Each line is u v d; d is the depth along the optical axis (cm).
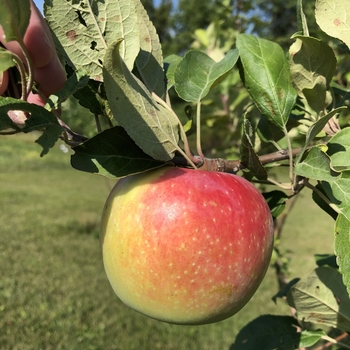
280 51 19
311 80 18
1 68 11
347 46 18
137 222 14
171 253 14
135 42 15
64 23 14
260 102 18
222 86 48
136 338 57
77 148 14
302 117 21
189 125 21
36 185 164
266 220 15
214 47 52
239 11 53
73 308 64
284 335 22
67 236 98
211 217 14
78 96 16
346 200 15
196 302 14
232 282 14
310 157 15
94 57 15
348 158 16
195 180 14
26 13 11
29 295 67
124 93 13
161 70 17
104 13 15
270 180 18
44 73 14
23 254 84
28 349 54
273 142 21
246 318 61
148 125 14
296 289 21
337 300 20
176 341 56
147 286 14
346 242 14
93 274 77
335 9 17
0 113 11
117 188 16
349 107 21
